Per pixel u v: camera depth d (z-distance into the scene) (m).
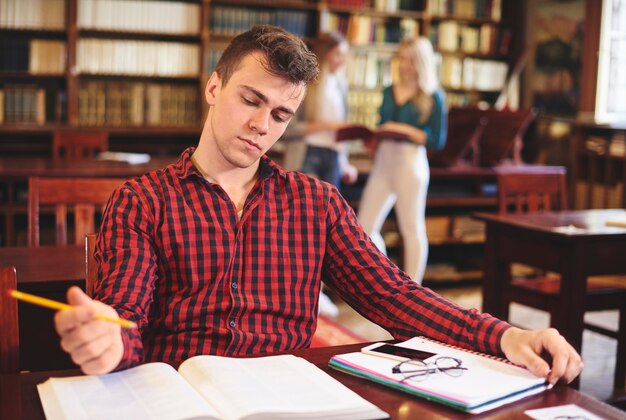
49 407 1.08
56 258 2.52
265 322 1.54
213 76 1.55
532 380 1.24
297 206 1.62
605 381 3.82
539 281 3.75
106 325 1.11
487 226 3.72
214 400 1.12
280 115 1.48
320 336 3.57
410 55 4.79
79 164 4.64
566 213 3.94
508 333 1.36
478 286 6.14
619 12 7.12
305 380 1.22
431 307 1.49
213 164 1.58
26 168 4.32
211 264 1.52
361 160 7.02
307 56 1.47
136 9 6.50
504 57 8.01
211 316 1.50
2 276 1.40
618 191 6.65
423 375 1.25
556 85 7.50
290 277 1.58
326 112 4.95
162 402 1.08
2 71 6.25
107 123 6.56
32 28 6.25
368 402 1.14
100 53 6.48
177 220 1.52
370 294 1.58
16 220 4.91
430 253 6.56
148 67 6.63
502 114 6.38
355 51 7.24
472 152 6.79
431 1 7.47
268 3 6.88
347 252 1.63
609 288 3.66
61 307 1.08
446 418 1.12
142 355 1.26
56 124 6.39
